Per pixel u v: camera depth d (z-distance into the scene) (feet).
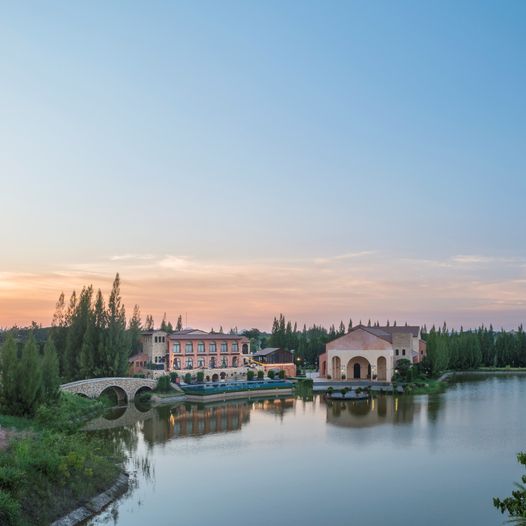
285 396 370.53
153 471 174.50
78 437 182.50
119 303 366.84
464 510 141.38
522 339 621.72
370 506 144.25
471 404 318.45
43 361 237.45
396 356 470.39
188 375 399.24
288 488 158.51
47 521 119.14
